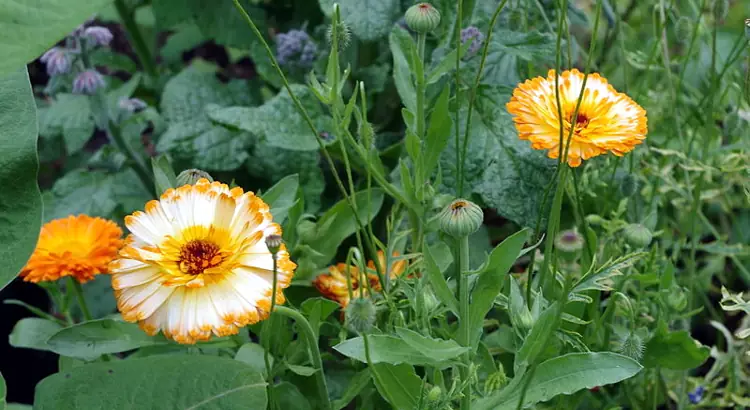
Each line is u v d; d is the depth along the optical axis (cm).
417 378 41
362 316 36
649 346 48
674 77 67
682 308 51
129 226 39
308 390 50
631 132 42
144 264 38
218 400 41
